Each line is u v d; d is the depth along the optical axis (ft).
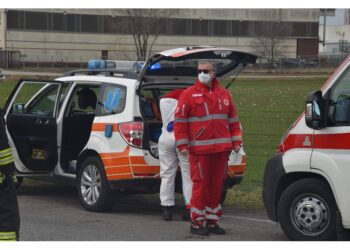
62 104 32.04
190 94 24.77
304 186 22.97
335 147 22.21
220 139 24.81
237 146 25.27
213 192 25.40
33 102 33.45
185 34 265.34
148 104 29.68
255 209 31.04
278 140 56.65
